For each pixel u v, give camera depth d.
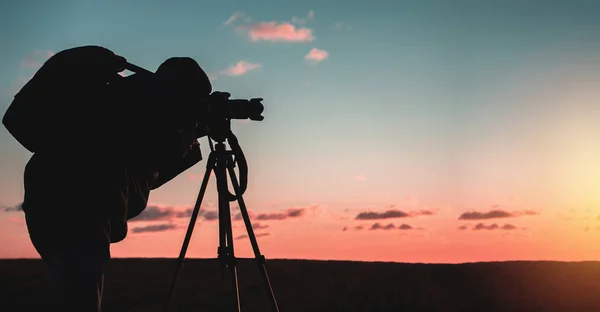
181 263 4.98
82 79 4.61
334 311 6.73
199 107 4.93
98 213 4.47
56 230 4.41
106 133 4.66
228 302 7.09
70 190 4.47
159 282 7.97
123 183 4.65
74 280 4.27
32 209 4.50
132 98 4.80
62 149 4.58
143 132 4.78
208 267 8.88
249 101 5.07
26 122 4.52
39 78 4.57
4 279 7.87
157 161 4.96
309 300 7.18
